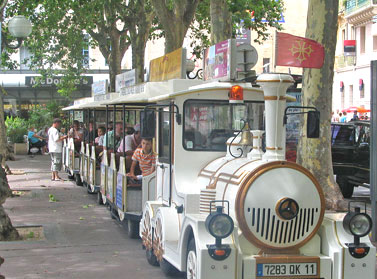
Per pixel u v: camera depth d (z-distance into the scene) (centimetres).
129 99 1002
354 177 1557
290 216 589
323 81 1268
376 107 955
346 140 1587
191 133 742
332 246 599
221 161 700
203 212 659
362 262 595
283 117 635
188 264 616
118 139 1394
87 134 1723
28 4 2697
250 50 783
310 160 1271
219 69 780
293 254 602
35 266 818
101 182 1356
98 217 1235
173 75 986
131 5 2619
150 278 758
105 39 2958
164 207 748
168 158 781
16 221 1174
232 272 566
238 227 593
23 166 2495
